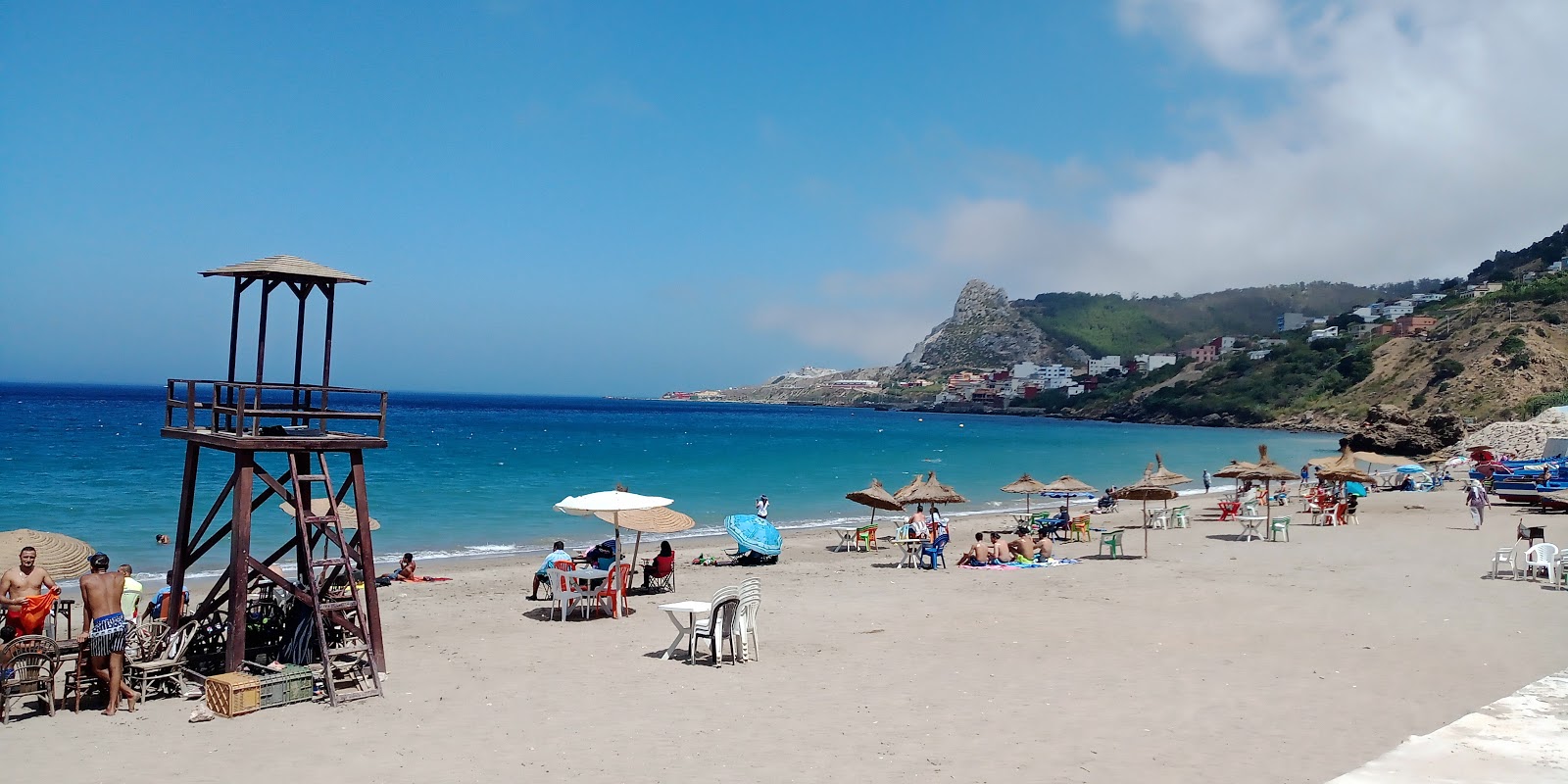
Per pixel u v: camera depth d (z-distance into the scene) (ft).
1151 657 42.65
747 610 43.75
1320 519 106.83
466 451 231.71
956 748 30.14
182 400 40.06
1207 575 67.87
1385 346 558.15
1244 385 620.49
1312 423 506.07
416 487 144.25
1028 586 64.28
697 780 27.45
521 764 28.96
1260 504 125.70
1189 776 27.20
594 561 61.98
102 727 32.65
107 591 34.40
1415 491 153.17
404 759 29.53
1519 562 71.20
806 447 298.56
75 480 137.08
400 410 577.02
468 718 33.96
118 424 292.20
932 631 49.37
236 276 38.83
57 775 27.86
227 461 176.04
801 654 44.42
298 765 28.86
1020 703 35.32
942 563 75.77
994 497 159.53
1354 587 61.31
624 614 55.21
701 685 38.70
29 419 311.27
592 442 293.43
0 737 31.48
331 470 167.73
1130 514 122.21
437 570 76.74
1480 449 196.03
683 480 170.81
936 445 328.70
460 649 45.91
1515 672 38.86
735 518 82.48
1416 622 49.42
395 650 45.65
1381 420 269.44
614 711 34.83
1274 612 53.06
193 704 35.42
